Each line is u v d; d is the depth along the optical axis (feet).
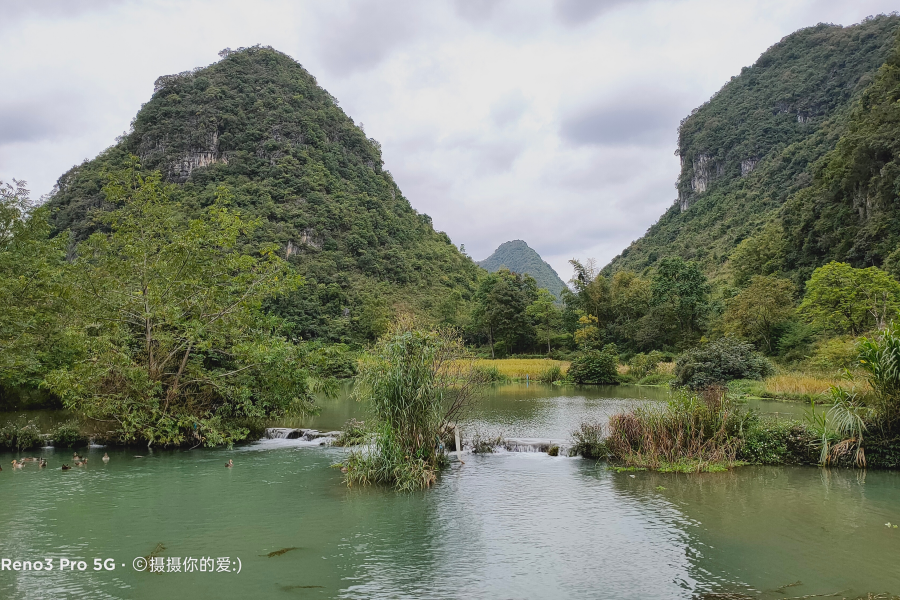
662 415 46.03
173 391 51.78
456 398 48.60
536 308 223.30
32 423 54.03
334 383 60.18
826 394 73.41
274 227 300.81
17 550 26.08
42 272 57.52
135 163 59.00
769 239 227.40
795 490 35.94
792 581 22.35
